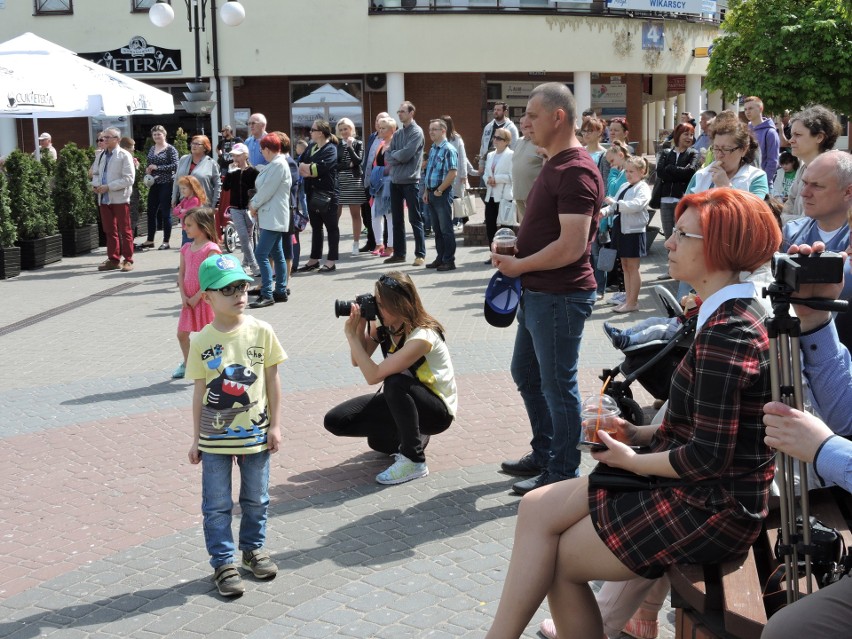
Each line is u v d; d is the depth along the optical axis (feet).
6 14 88.17
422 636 13.48
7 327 35.47
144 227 63.31
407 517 17.60
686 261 9.82
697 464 9.27
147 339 32.96
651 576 9.98
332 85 94.73
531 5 86.84
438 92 94.94
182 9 86.12
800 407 8.79
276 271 38.27
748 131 22.39
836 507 11.03
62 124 96.99
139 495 19.25
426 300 37.19
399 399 19.02
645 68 92.58
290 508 18.21
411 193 44.91
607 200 33.22
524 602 10.38
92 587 15.43
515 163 27.35
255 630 13.88
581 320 17.06
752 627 8.66
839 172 14.44
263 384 15.38
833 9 63.93
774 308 8.79
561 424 17.37
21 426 23.76
